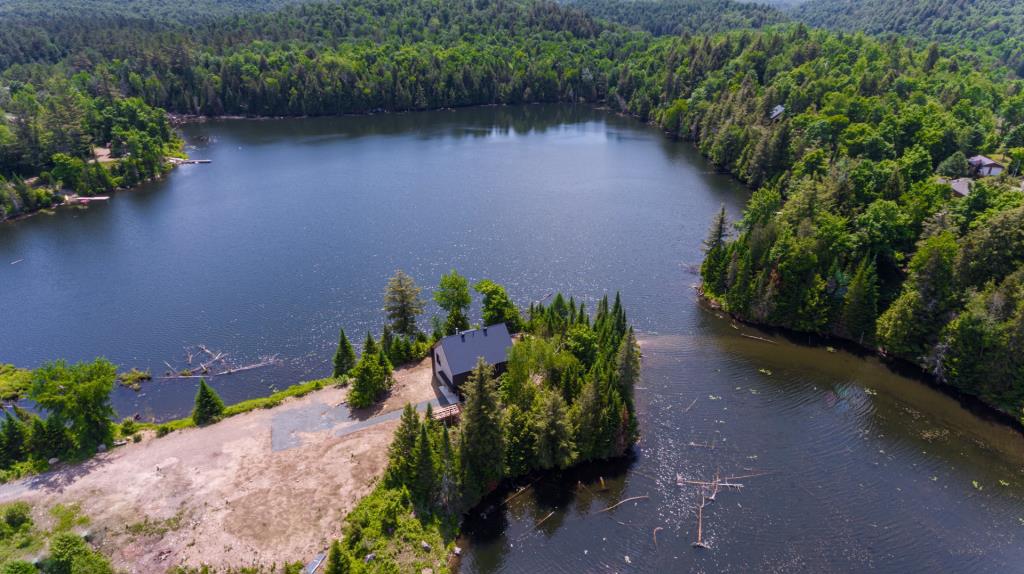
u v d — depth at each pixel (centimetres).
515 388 7012
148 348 9194
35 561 5209
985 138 13238
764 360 8781
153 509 5938
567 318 8681
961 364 7919
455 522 5997
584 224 13838
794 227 10038
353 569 5053
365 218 14300
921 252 8556
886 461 6869
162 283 11219
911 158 11781
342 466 6462
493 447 6250
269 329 9619
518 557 5706
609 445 6719
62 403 6569
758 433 7281
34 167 16775
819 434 7275
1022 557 5712
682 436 7206
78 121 17675
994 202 9106
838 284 9269
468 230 13500
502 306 8919
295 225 13938
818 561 5647
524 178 17388
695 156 19975
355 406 7412
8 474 6381
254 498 6059
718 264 10538
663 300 10544
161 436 7031
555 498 6350
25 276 11650
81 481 6319
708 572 5553
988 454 6994
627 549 5778
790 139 15662
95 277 11556
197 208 15262
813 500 6322
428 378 7956
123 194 16575
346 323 9762
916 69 19262
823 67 19950
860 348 9038
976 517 6147
